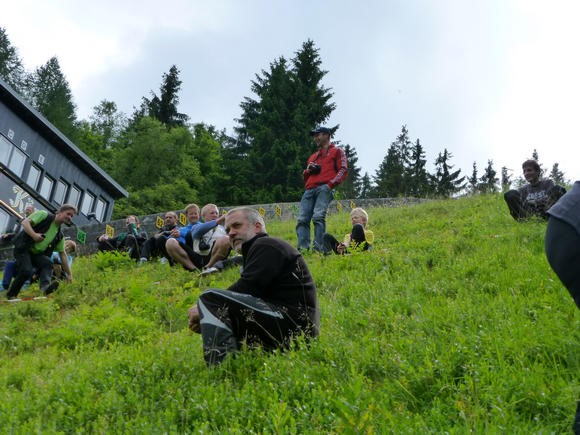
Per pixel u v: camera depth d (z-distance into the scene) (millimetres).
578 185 2281
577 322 4348
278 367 4195
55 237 10906
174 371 4598
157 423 3512
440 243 9453
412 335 4688
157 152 66500
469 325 4730
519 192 10523
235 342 4609
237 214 5062
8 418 3832
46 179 30453
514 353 3977
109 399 4004
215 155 75625
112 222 24406
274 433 3184
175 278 10289
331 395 3590
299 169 61375
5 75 75688
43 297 10352
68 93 76938
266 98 66438
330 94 68625
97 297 9648
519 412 3289
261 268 4703
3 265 18641
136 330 6863
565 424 3061
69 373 4812
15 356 6691
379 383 3932
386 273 7770
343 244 10492
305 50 70500
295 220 23422
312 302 4824
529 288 5777
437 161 95125
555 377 3654
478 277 6605
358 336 4980
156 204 62094
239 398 3699
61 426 3758
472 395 3398
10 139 27672
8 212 26719
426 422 3180
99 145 73875
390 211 17562
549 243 2242
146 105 80188
